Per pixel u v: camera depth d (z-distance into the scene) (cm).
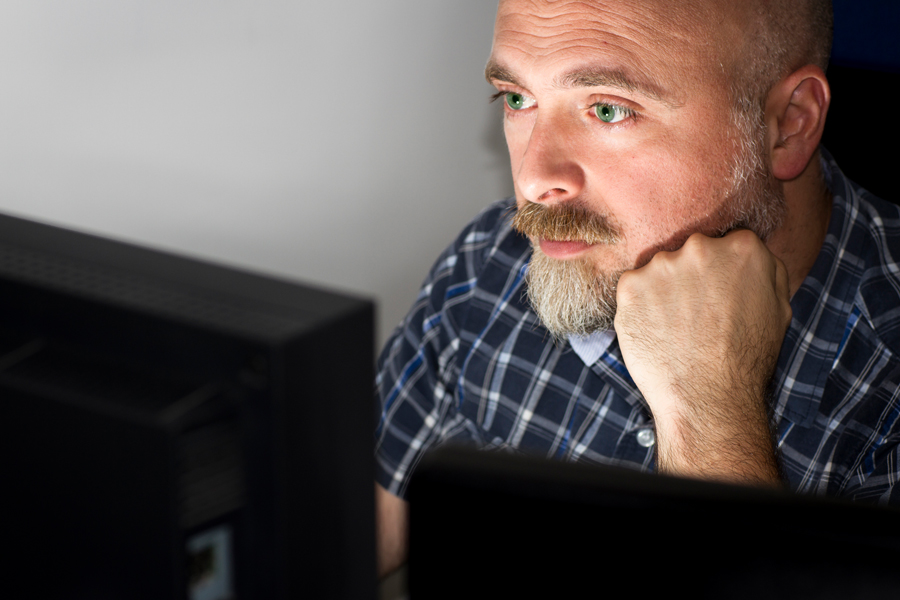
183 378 38
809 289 109
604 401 118
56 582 42
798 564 30
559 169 101
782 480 92
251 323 36
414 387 132
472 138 169
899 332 108
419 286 167
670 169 100
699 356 96
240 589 37
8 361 42
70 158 117
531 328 123
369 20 146
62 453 40
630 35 95
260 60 133
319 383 36
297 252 145
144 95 122
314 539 36
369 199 154
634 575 32
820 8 102
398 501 133
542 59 98
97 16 116
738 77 99
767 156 104
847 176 123
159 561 38
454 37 161
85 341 40
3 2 107
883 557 29
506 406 124
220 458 37
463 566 33
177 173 127
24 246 44
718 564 31
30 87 111
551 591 32
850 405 108
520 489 32
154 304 38
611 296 106
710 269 98
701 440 93
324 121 144
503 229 130
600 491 32
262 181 138
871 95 121
